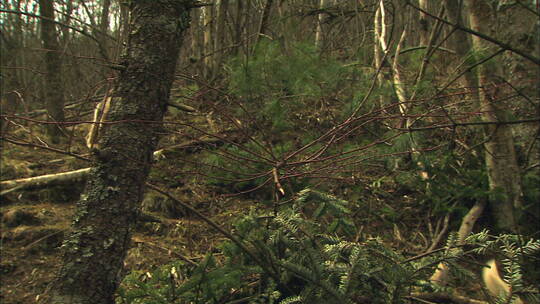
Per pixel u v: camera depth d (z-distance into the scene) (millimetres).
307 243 2029
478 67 3240
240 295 2250
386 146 3230
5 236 2875
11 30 6836
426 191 3521
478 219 3420
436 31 3801
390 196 3672
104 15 6297
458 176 3484
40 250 2820
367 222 3416
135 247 2906
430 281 2293
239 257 2211
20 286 2527
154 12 1715
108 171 1643
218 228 2006
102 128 1710
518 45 3461
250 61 3871
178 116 4340
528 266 2635
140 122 1645
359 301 2088
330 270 1966
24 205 3242
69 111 5035
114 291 1636
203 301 2018
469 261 1955
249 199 3615
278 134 4059
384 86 3715
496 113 3145
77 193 3471
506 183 3225
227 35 6418
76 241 1592
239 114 3775
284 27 5273
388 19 5438
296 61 3693
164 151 3848
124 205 1643
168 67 1741
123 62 1710
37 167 3697
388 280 2025
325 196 2316
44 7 4180
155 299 1919
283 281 2137
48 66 4227
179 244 3014
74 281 1553
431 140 3793
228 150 3516
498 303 1758
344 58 5719
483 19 3250
